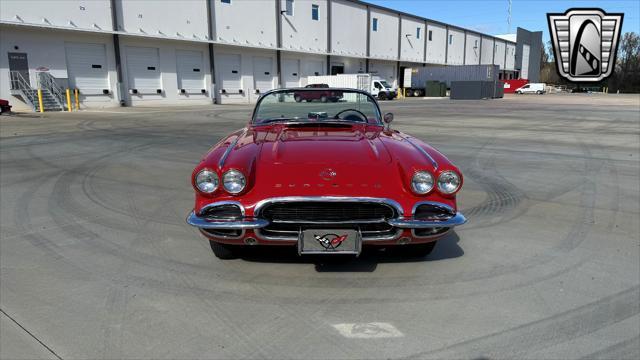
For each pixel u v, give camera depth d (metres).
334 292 2.78
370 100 4.20
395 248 3.29
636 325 2.40
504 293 2.77
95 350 2.16
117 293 2.76
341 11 38.00
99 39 23.30
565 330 2.35
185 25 26.92
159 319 2.46
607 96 46.75
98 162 7.31
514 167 7.08
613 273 3.08
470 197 5.20
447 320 2.45
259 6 31.02
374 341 2.25
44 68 20.94
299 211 2.73
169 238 3.76
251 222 2.68
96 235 3.83
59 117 16.27
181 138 10.34
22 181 5.91
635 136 11.16
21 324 2.39
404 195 2.75
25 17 20.39
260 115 4.18
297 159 2.92
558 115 18.25
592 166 7.20
